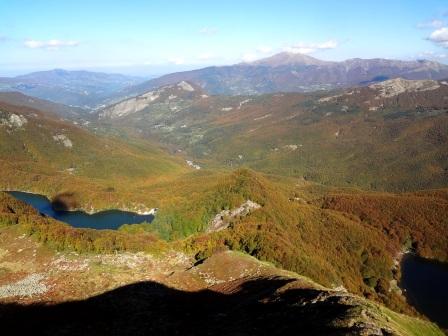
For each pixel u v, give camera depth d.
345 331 60.22
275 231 178.50
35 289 100.31
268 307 78.00
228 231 161.38
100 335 77.19
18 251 124.25
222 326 74.44
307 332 63.19
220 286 99.94
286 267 136.50
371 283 197.25
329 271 152.00
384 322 64.50
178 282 104.75
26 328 81.19
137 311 88.19
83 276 107.62
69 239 129.88
